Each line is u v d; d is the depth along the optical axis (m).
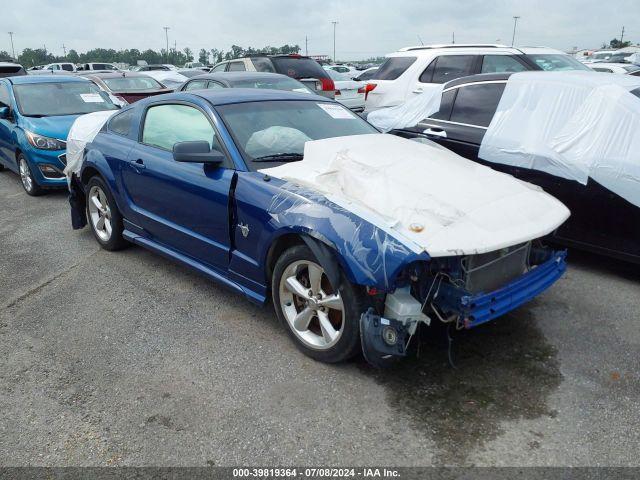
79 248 5.50
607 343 3.47
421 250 2.72
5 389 3.17
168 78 19.36
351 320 3.01
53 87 8.69
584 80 4.70
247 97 4.31
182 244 4.25
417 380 3.12
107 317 4.00
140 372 3.29
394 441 2.65
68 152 5.65
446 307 2.94
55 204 7.34
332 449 2.62
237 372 3.26
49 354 3.53
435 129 5.64
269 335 3.67
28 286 4.60
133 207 4.73
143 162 4.44
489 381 3.09
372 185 3.26
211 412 2.91
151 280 4.64
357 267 2.84
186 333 3.74
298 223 3.12
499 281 3.23
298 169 3.60
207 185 3.80
